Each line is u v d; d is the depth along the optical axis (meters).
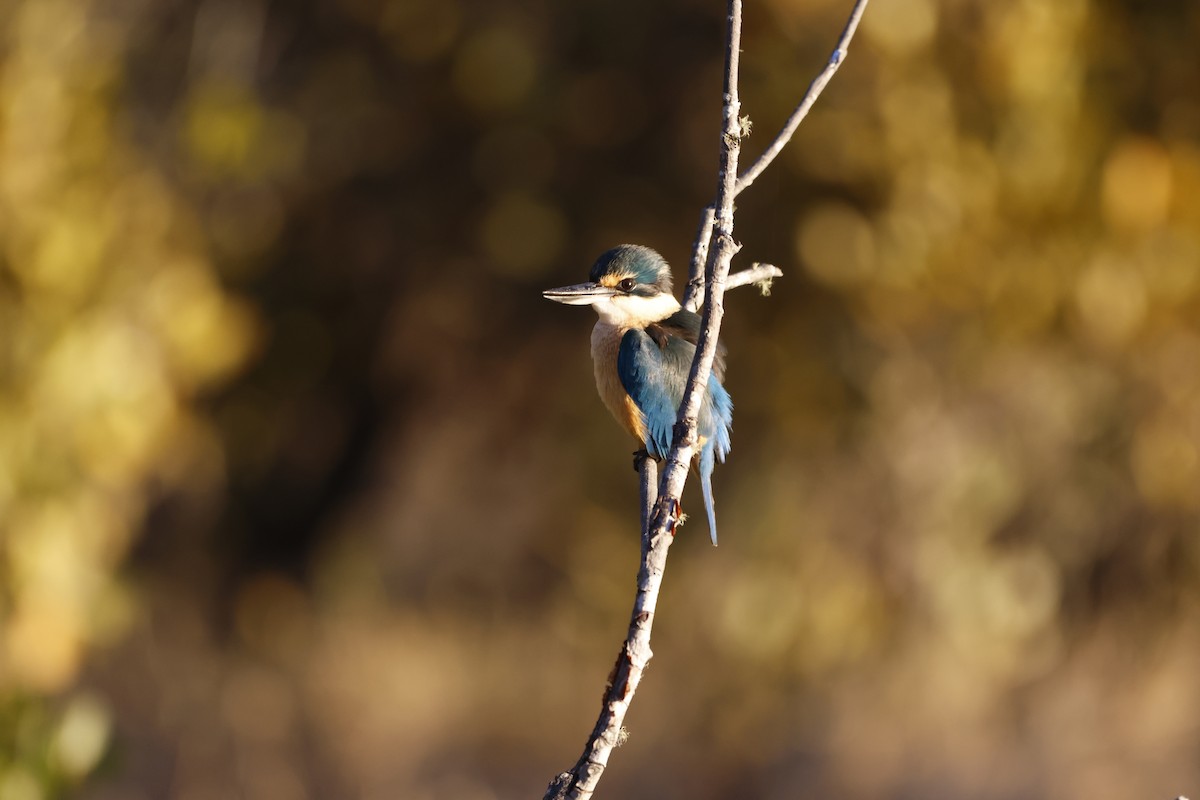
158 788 16.20
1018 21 11.49
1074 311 12.51
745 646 14.39
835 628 14.01
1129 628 15.50
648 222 14.68
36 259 11.02
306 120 14.77
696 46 14.12
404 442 17.50
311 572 18.34
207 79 13.68
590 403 16.34
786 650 14.37
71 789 8.06
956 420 13.40
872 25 11.34
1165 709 15.87
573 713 17.89
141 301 12.18
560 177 14.83
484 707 18.03
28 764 7.92
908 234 11.85
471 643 18.33
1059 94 11.80
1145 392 13.81
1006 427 13.67
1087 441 14.20
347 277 16.06
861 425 13.18
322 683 17.72
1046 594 14.30
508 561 18.05
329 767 17.25
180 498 16.94
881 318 12.45
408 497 18.08
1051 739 15.56
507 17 14.42
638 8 14.16
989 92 11.80
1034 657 15.54
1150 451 13.92
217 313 12.95
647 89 14.33
